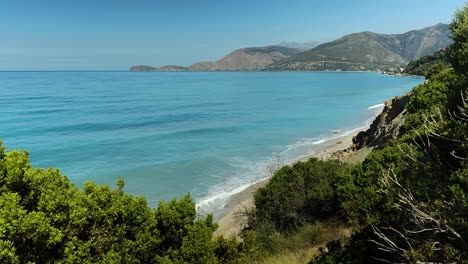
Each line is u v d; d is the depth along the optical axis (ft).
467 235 16.72
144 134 164.66
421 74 639.35
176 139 152.25
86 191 27.25
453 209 17.28
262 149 130.31
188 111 254.27
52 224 21.07
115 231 26.22
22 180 21.65
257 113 238.48
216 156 120.57
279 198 50.52
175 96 380.78
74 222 22.33
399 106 90.22
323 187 48.24
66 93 405.80
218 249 35.42
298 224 46.65
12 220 18.70
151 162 113.60
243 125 188.75
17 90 438.81
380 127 93.20
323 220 45.78
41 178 22.90
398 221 24.43
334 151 115.34
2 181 21.18
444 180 20.59
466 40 33.19
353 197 40.32
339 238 34.94
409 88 437.17
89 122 201.36
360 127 173.99
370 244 27.84
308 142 140.77
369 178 40.63
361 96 355.36
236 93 417.69
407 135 45.01
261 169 103.91
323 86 525.75
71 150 130.93
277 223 48.65
